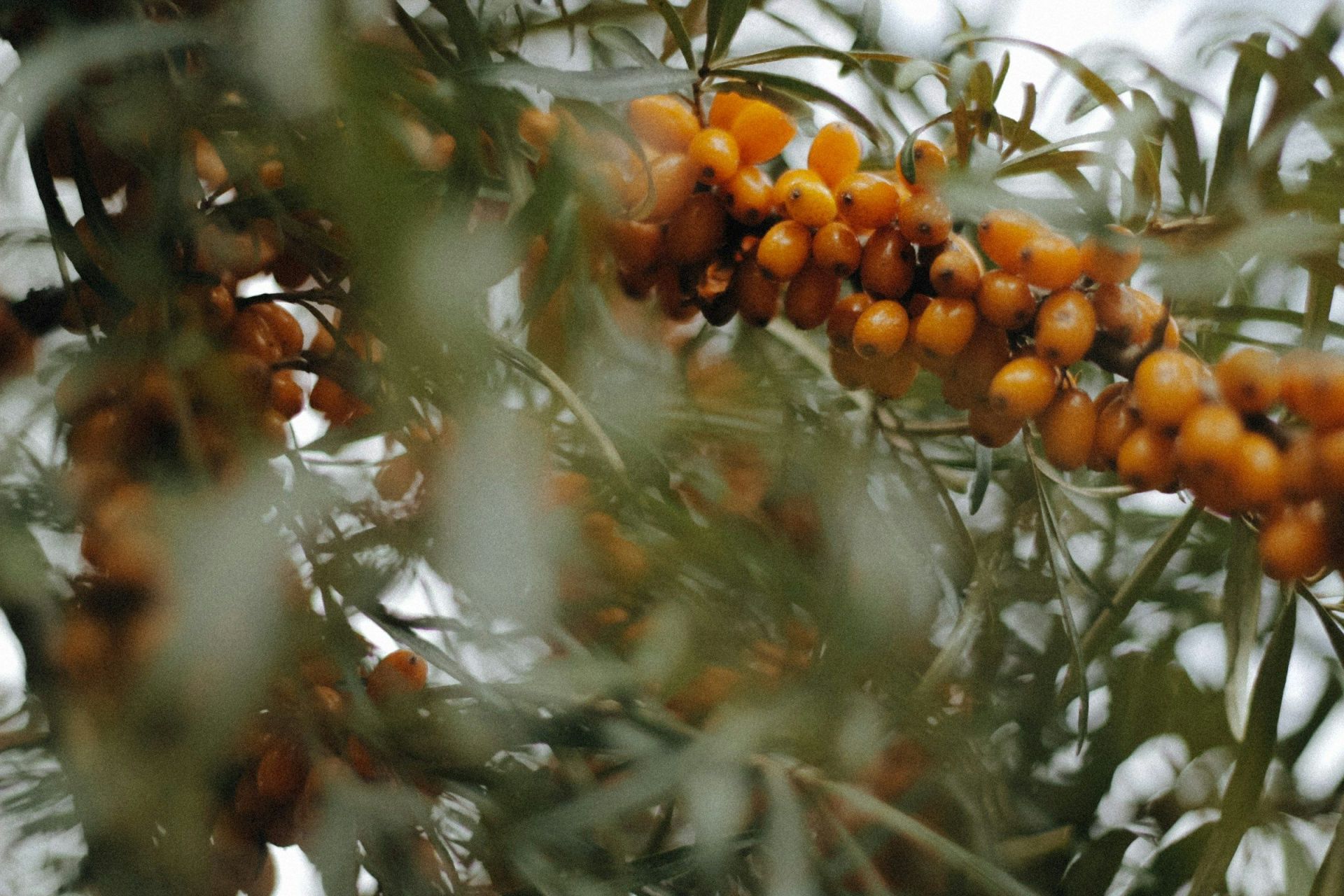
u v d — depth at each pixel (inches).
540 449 17.2
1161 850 18.5
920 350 16.7
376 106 15.9
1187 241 16.9
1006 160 17.5
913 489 18.6
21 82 15.8
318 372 17.3
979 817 17.6
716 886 16.9
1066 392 16.7
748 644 17.6
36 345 17.3
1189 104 17.9
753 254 17.4
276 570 15.8
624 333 18.1
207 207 17.1
